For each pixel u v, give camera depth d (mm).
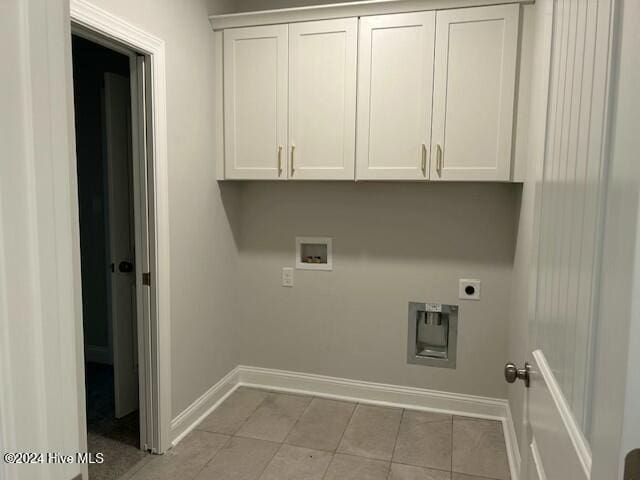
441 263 2781
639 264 451
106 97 2523
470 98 2365
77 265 601
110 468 2184
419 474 2164
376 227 2865
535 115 1956
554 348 865
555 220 903
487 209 2689
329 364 3010
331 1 2758
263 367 3137
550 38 1036
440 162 2428
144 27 2049
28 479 539
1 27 478
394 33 2430
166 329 2287
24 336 521
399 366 2893
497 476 2154
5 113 486
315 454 2318
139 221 2217
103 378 3264
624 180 487
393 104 2469
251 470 2182
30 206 518
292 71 2580
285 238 3021
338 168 2572
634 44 481
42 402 548
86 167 3379
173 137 2301
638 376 458
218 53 2680
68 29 571
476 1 2301
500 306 2707
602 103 608
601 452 529
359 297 2928
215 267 2795
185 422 2514
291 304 3049
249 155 2695
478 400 2770
